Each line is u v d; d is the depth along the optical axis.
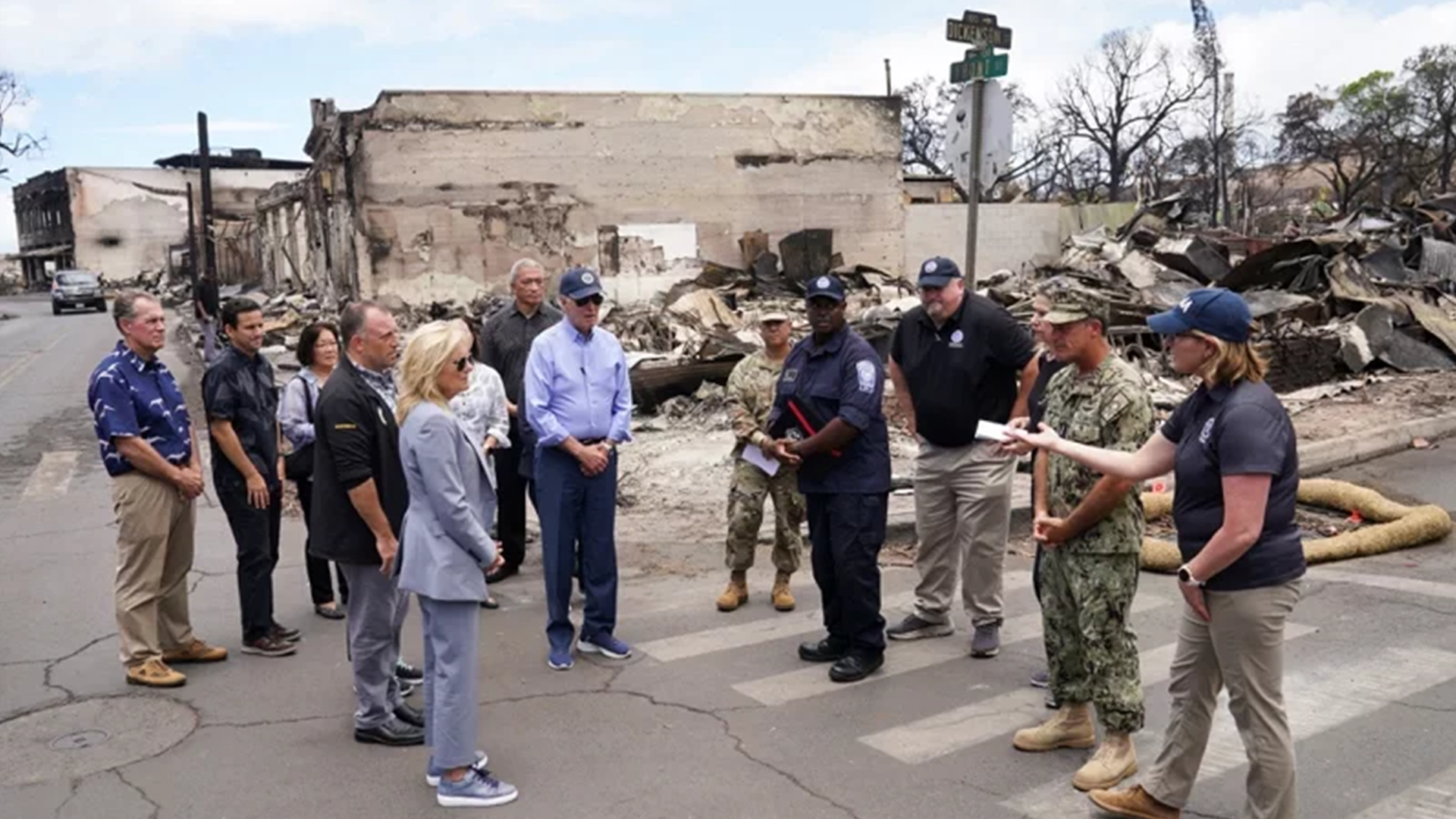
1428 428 11.96
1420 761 4.56
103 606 7.02
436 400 4.32
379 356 4.83
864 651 5.66
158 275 64.50
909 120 58.75
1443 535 8.20
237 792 4.47
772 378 6.71
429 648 4.40
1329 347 15.12
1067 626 4.66
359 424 4.71
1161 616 6.57
